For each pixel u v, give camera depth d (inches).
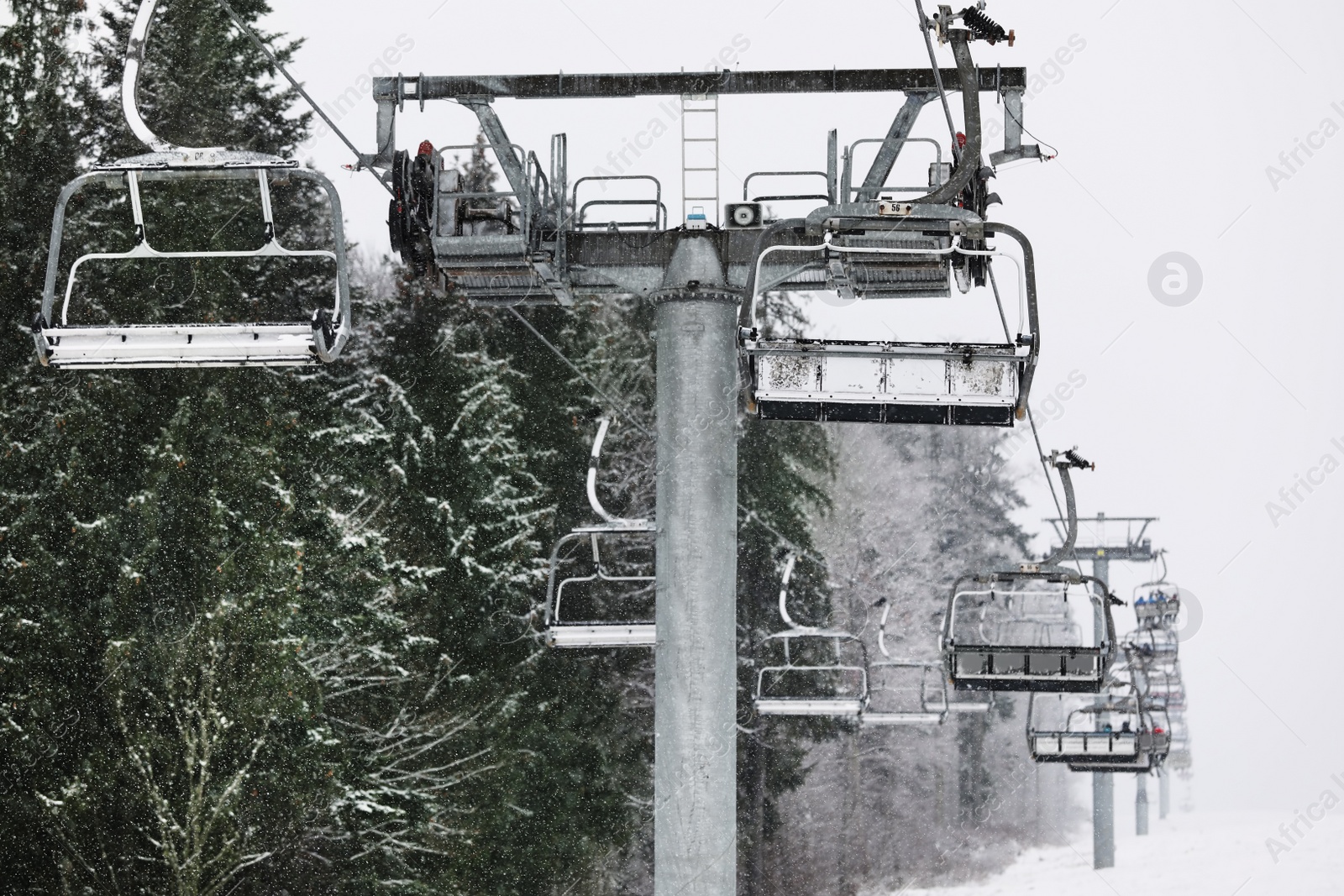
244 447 1702.8
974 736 3304.6
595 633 1024.2
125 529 1708.9
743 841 2332.7
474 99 999.0
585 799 1962.4
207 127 2167.8
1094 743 1386.6
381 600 1782.7
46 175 2046.0
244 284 2095.2
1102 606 1167.6
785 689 2437.3
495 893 1806.1
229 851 1523.1
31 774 1593.3
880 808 3056.1
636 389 2474.2
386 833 1727.4
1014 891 2429.9
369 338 2202.3
